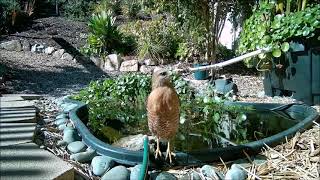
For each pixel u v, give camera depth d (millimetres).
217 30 7367
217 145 2777
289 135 2631
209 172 2061
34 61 7605
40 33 9398
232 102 4395
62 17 11133
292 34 4074
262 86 6152
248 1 7121
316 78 4051
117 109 4328
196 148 2646
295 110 3979
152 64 8219
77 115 3359
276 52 4258
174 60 8531
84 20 10914
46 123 3244
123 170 2033
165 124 2098
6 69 6309
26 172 1821
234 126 3486
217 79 5914
